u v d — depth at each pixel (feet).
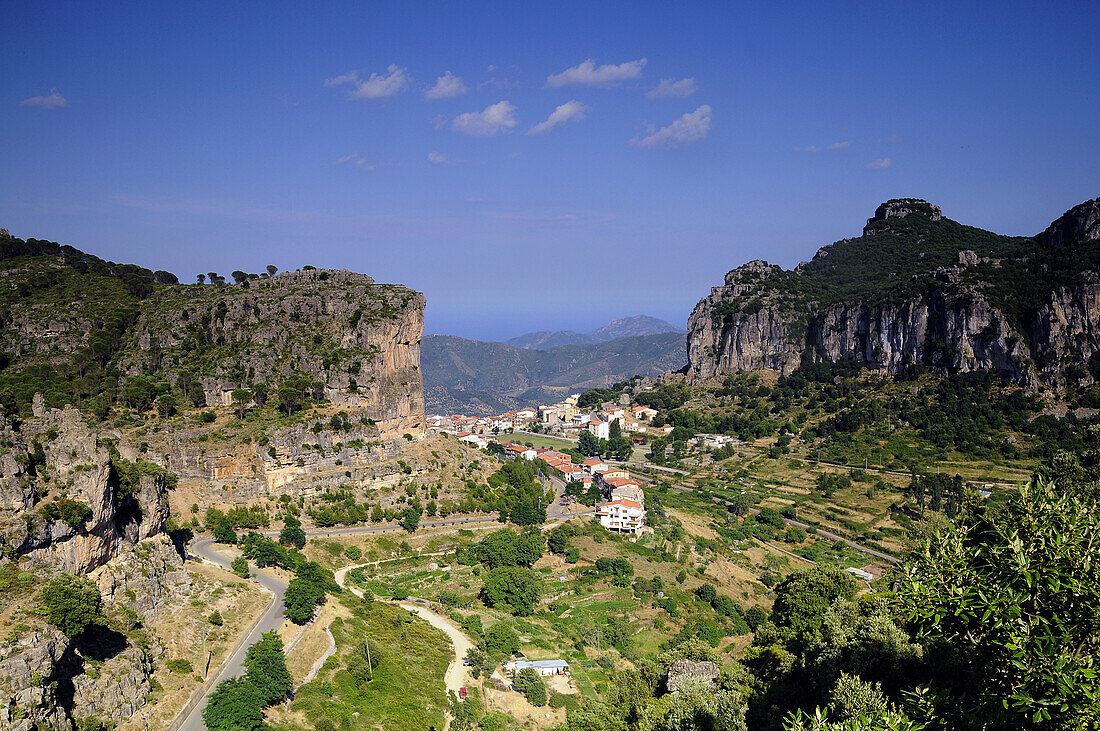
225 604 342.03
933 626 130.52
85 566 284.61
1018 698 112.16
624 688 326.24
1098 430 328.29
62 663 232.32
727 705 234.99
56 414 317.83
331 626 359.25
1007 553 129.59
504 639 397.19
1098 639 117.29
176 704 259.60
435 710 317.01
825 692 212.23
